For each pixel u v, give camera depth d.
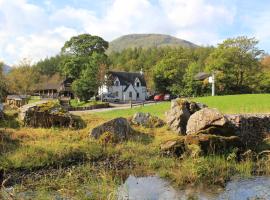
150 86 115.25
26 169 17.61
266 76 86.06
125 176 17.52
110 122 23.00
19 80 94.12
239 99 53.28
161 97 93.81
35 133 22.50
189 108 26.83
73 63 96.81
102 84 87.88
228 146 21.25
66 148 19.94
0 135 20.89
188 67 99.56
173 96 98.50
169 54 111.88
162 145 21.59
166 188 15.81
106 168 18.48
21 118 24.84
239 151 21.33
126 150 21.03
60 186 15.18
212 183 16.61
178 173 17.56
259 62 87.38
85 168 18.05
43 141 21.02
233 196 14.85
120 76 108.81
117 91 105.81
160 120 27.34
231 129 22.77
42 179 16.33
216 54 84.81
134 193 15.04
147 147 21.67
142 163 19.53
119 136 22.77
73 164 18.81
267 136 24.28
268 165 19.62
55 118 25.02
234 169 18.84
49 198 13.39
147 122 27.08
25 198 13.40
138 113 27.48
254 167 19.48
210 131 22.25
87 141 21.70
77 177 16.61
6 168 17.27
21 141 20.83
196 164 18.20
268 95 59.25
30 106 25.20
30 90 97.88
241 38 84.25
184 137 21.48
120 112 44.66
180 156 20.70
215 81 83.38
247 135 23.92
